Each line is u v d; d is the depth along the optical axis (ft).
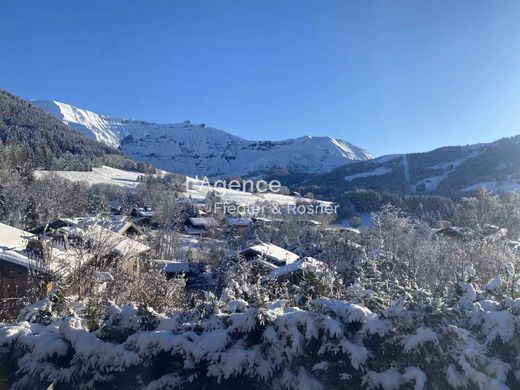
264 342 13.83
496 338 12.73
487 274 49.11
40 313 17.19
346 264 62.80
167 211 165.99
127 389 14.16
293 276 37.27
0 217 104.47
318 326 13.75
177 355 14.03
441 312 13.64
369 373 12.94
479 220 124.77
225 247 123.34
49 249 31.91
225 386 13.50
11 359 14.88
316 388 13.23
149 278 34.71
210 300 16.58
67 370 14.20
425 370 12.91
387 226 87.81
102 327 15.11
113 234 37.01
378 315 14.35
